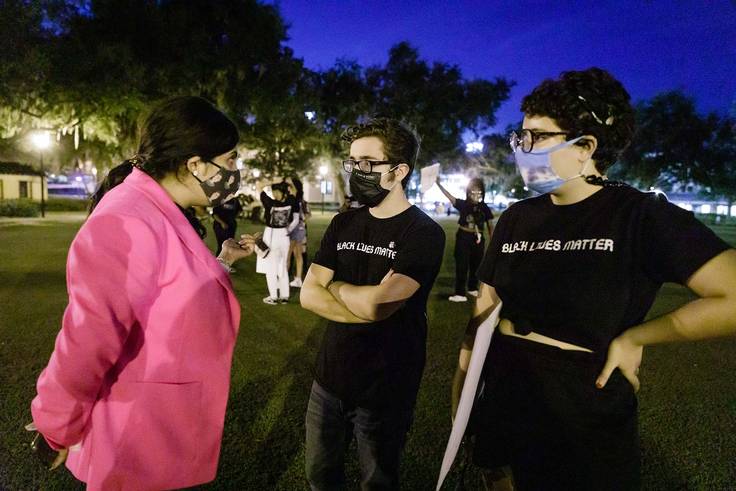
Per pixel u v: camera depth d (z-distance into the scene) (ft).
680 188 117.39
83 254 3.98
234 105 61.52
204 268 4.66
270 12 62.54
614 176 108.06
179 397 4.47
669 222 4.01
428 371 13.87
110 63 50.52
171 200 4.66
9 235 50.85
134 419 4.36
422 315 6.47
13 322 17.57
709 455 9.68
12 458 8.93
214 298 4.69
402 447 6.47
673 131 102.17
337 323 6.44
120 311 4.06
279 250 21.75
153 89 53.67
